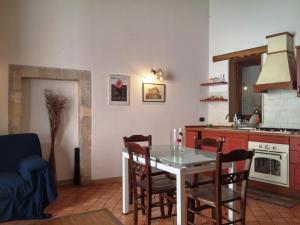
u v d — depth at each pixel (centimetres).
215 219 255
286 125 457
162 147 337
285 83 421
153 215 320
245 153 237
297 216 318
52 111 429
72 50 437
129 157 292
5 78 390
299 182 372
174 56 543
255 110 504
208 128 508
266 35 488
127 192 323
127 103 488
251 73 523
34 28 409
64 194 398
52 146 422
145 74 507
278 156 392
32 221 303
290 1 455
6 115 390
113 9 473
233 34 543
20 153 364
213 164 258
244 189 242
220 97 559
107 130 468
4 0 389
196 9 573
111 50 471
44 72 414
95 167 457
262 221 304
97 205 353
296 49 408
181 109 553
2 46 388
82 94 445
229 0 550
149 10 511
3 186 299
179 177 241
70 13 436
